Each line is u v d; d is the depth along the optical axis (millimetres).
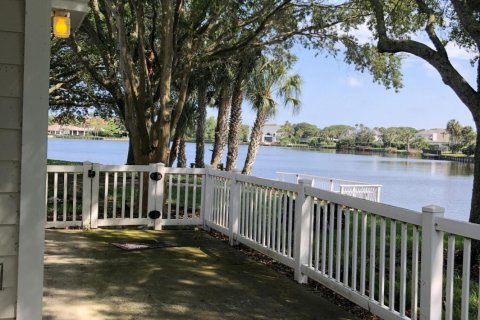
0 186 2943
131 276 4996
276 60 16828
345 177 27891
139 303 4227
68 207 8820
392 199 20141
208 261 5758
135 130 8586
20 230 2980
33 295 3012
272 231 5641
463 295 3109
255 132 22875
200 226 7879
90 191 7309
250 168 22953
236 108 21031
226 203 6953
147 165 8055
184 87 9078
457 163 54562
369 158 64188
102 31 11297
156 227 7594
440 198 20734
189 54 9086
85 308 4043
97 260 5555
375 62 11305
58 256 5633
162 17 8453
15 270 2986
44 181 3023
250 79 20312
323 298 4566
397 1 9250
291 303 4391
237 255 6109
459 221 3119
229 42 10289
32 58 2967
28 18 2945
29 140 2980
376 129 72812
